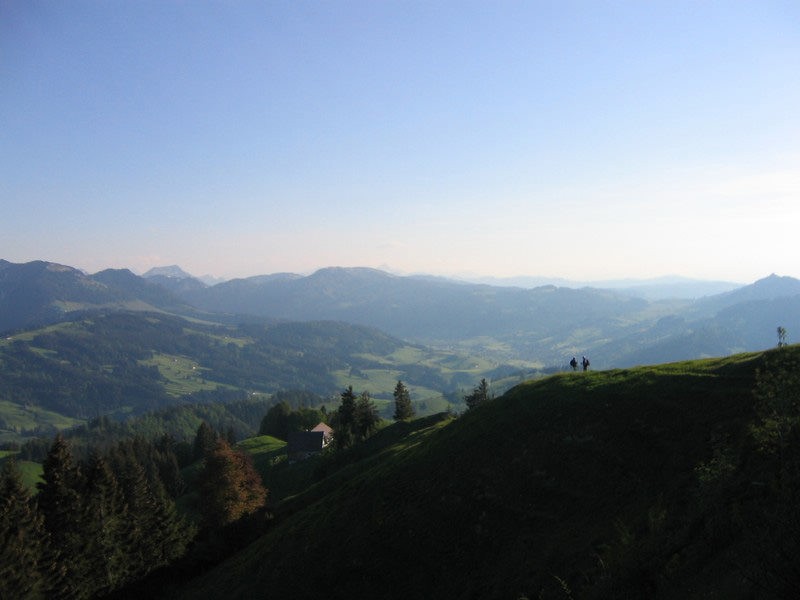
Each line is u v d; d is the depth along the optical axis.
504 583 31.33
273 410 180.62
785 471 22.47
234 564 54.06
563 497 37.31
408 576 37.34
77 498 58.19
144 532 62.41
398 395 142.50
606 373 52.84
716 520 21.89
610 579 22.84
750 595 14.96
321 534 47.25
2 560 47.62
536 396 52.38
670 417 39.69
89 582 55.69
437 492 44.47
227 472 70.06
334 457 99.25
